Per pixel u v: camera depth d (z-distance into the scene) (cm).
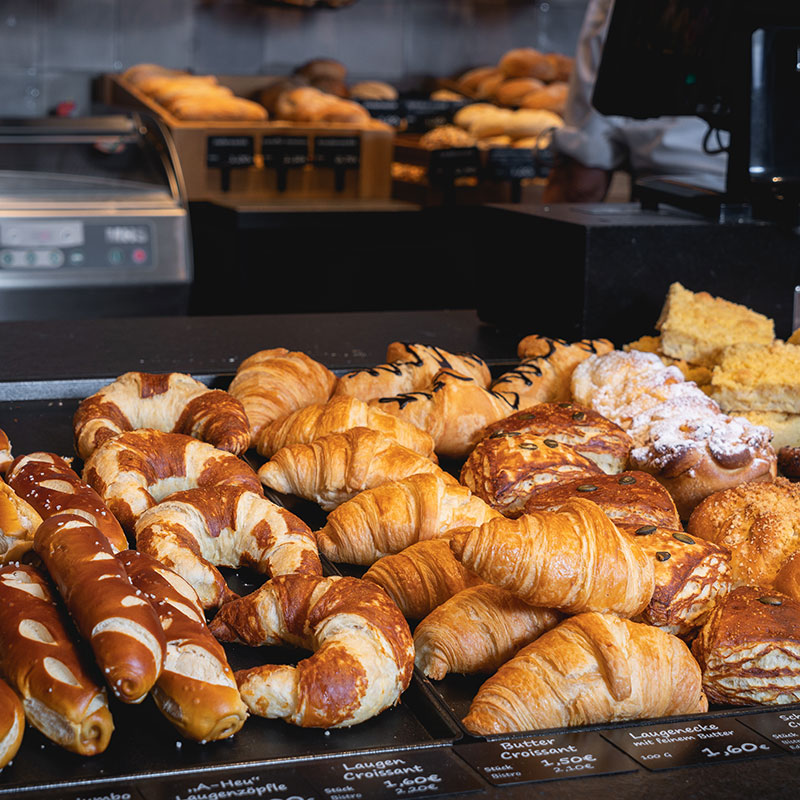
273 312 398
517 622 97
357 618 90
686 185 220
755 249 201
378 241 405
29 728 83
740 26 196
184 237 365
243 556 111
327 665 86
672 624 98
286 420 146
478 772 80
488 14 523
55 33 459
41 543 90
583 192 326
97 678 80
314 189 432
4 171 356
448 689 96
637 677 88
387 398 150
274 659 97
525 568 92
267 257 391
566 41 538
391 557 110
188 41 480
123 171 372
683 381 153
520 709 87
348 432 134
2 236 341
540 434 138
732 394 154
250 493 115
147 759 80
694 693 91
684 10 199
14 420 160
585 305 195
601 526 96
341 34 504
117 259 356
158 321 228
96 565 85
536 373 165
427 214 410
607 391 151
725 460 131
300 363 163
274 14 489
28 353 192
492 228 222
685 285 199
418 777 78
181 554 104
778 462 148
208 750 82
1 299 343
